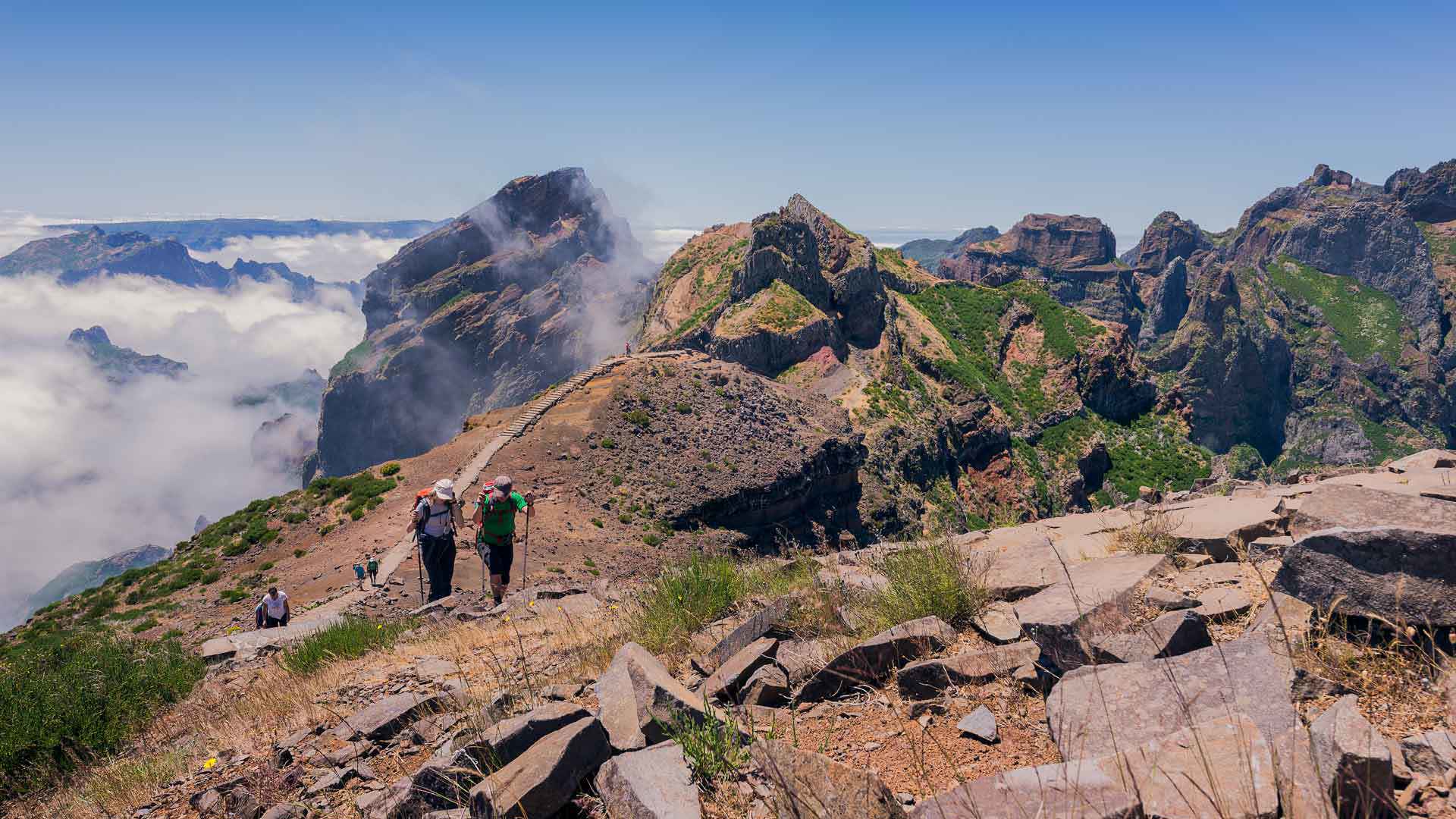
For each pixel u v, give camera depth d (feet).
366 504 189.37
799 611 21.33
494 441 257.14
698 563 27.89
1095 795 9.19
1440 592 12.05
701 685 17.98
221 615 127.03
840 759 13.16
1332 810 8.50
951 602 18.42
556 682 20.61
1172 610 15.33
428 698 20.27
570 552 178.09
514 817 11.41
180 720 30.09
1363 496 16.48
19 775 27.12
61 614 145.07
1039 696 14.01
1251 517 21.04
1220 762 9.66
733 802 11.60
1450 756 9.45
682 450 292.20
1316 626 12.98
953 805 9.65
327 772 17.40
